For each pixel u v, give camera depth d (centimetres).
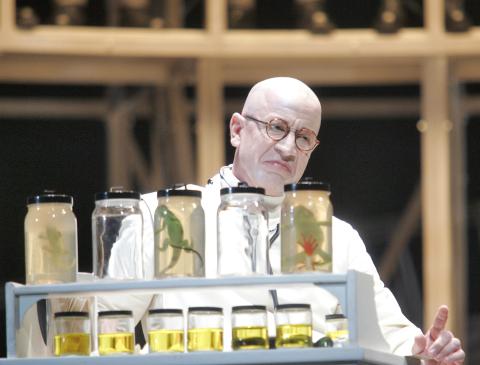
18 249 1308
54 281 623
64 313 613
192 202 616
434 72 1223
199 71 1222
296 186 612
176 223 611
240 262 611
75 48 1203
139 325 785
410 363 646
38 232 625
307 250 605
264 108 752
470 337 1241
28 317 655
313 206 609
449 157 1230
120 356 587
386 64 1252
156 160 1274
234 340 598
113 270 629
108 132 1301
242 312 597
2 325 1284
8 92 1309
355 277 586
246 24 1234
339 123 1315
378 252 1305
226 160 1277
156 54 1210
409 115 1311
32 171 1313
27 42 1195
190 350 599
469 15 1252
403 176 1309
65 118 1313
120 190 650
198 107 1219
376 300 760
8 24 1195
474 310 1246
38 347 659
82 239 1308
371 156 1312
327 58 1229
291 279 587
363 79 1261
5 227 1309
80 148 1312
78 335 612
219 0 1213
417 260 1294
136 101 1285
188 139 1262
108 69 1245
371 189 1311
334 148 1313
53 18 1230
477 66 1238
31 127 1315
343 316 650
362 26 1282
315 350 578
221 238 615
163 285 592
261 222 619
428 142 1223
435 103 1223
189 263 611
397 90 1309
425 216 1219
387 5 1227
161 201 617
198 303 734
